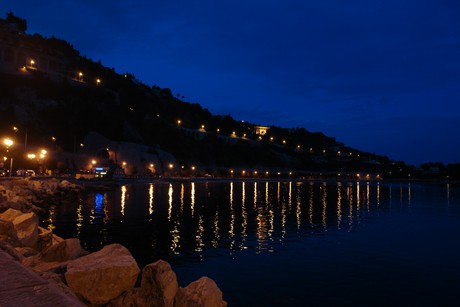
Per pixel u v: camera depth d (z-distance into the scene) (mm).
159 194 69938
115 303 8953
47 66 150125
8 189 41312
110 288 9039
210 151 182875
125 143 125250
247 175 181250
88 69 174500
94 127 126125
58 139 110375
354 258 23969
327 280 19250
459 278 19969
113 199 57031
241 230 34000
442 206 64312
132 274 9375
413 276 20250
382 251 26125
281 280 19062
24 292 4160
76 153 108375
